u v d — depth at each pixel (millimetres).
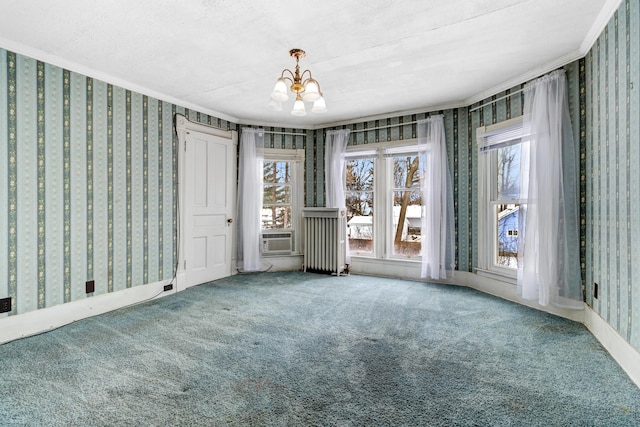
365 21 2254
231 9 2100
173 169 3859
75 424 1489
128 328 2674
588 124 2586
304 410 1578
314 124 5113
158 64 2920
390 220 4711
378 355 2168
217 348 2281
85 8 2074
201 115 4246
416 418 1515
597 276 2449
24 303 2572
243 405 1620
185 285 3992
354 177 5039
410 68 3039
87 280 3002
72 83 2885
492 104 3650
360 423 1481
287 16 2188
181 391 1746
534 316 2926
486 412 1560
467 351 2221
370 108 4273
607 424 1469
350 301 3428
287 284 4180
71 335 2533
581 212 2713
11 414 1558
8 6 2043
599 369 1964
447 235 4145
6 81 2473
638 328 1829
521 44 2592
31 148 2617
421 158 4254
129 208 3371
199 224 4223
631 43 1883
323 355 2170
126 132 3336
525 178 3146
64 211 2832
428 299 3488
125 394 1722
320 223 4863
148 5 2051
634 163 1875
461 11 2146
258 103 4055
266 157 4988
